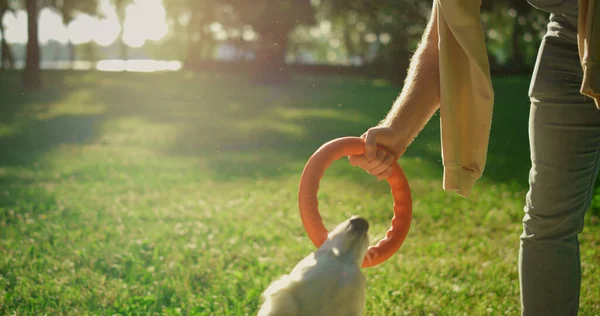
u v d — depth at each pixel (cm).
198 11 4028
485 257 504
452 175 270
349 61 5144
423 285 433
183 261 502
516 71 3475
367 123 1583
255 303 398
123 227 610
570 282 262
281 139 1306
